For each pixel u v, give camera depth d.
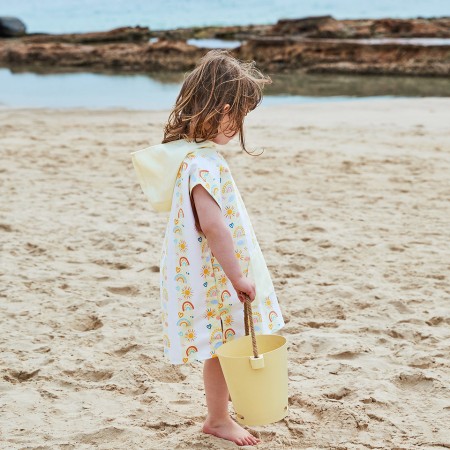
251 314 2.51
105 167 8.38
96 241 5.63
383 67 20.64
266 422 2.57
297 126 11.22
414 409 3.00
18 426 2.94
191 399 3.16
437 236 5.65
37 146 9.66
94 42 31.06
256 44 23.22
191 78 2.63
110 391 3.25
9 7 99.50
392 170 8.00
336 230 5.83
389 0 66.88
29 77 21.89
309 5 66.19
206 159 2.61
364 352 3.56
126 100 16.19
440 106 13.30
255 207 6.60
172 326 2.63
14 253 5.33
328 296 4.40
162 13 69.12
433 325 3.96
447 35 25.62
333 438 2.80
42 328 4.00
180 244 2.62
